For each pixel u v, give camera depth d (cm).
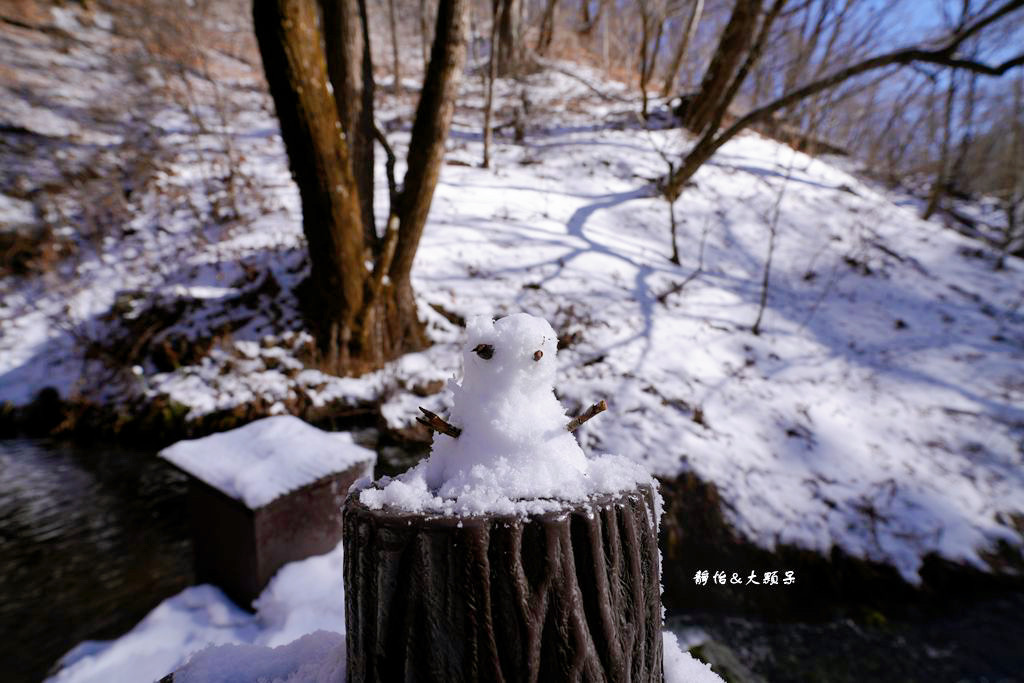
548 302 677
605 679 90
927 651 390
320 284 563
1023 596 438
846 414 582
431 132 512
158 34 1070
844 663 379
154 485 508
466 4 468
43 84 1041
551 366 102
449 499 91
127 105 1062
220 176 909
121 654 275
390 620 87
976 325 748
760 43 852
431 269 709
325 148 477
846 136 1603
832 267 857
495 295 682
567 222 862
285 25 415
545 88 1480
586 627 88
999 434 566
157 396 559
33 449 557
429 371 590
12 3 1138
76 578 396
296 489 310
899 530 467
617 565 92
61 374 609
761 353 654
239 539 309
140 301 649
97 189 816
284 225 775
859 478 507
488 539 84
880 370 657
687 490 474
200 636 288
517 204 891
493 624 84
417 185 542
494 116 1302
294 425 385
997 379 646
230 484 309
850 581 438
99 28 1259
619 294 709
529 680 83
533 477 94
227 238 747
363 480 105
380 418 554
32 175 838
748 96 1452
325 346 581
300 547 321
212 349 586
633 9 1369
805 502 479
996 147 1357
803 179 1089
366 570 88
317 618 287
